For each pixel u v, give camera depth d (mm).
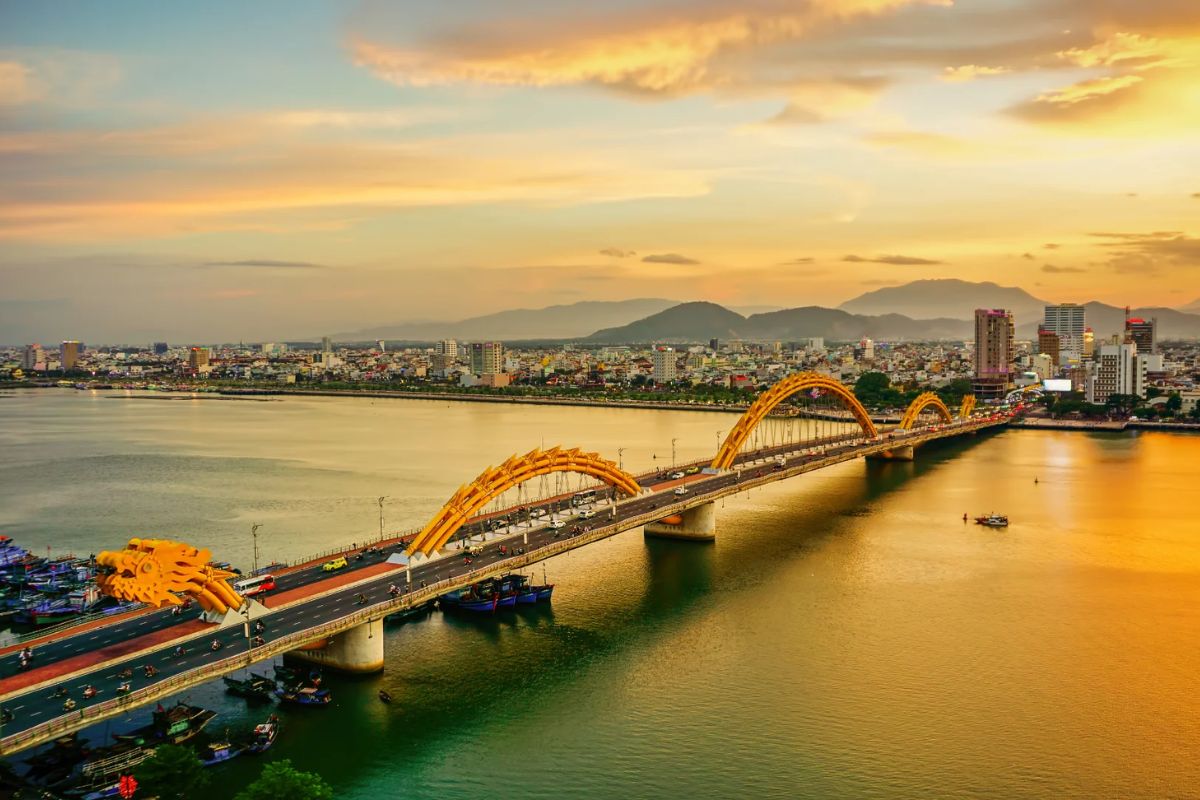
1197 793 138500
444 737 154125
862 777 142625
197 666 146750
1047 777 142750
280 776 129750
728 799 136750
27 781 137250
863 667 184250
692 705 166750
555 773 143500
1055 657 189250
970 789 139500
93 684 140125
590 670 182500
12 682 140375
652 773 143625
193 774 134875
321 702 164750
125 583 150500
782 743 152875
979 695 171000
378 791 138125
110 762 140250
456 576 197750
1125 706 166375
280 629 164625
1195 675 179875
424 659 188000
